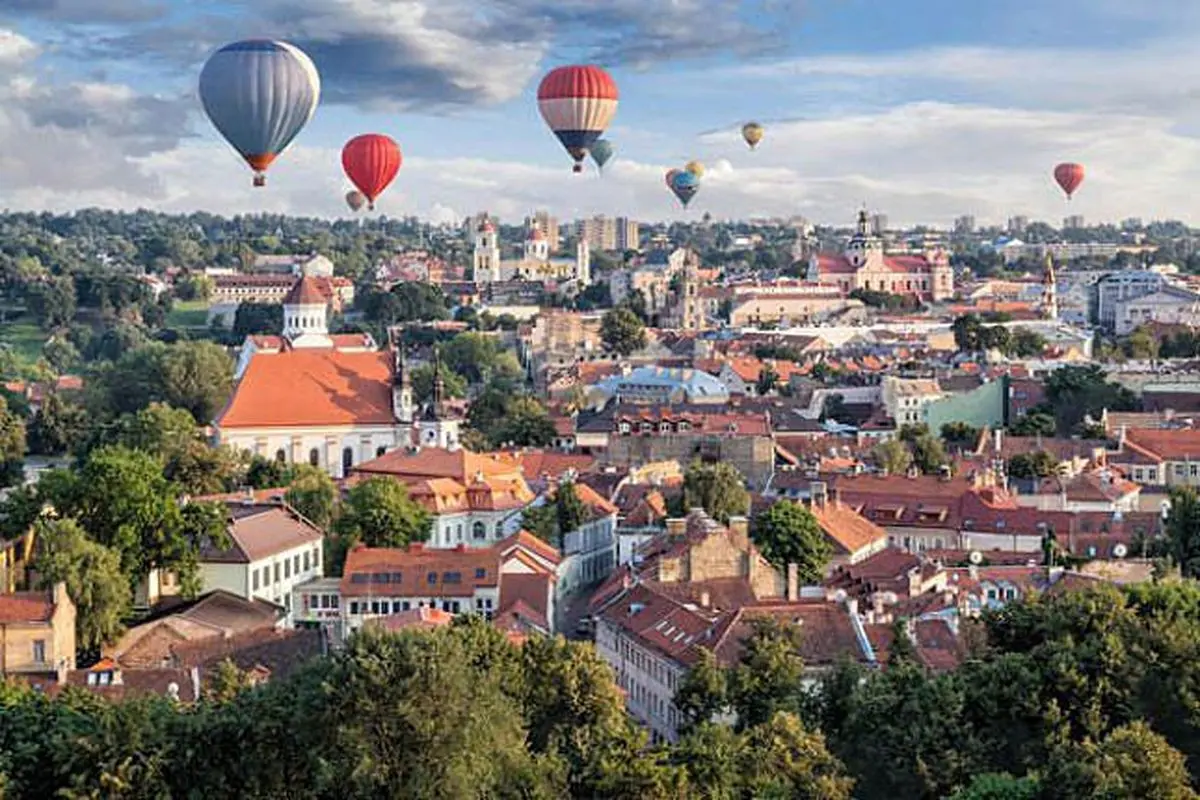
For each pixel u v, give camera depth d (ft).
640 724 620.90
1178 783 401.90
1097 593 533.14
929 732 453.17
